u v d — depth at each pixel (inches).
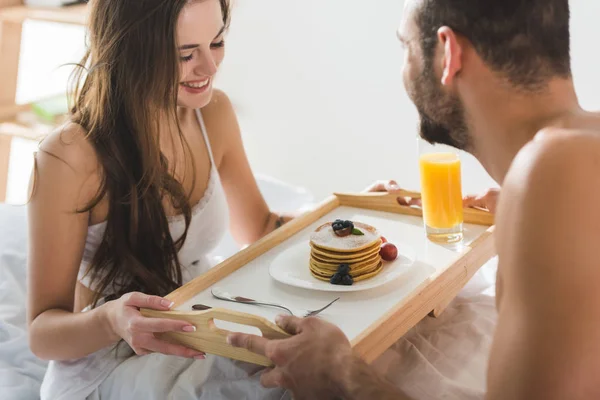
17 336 65.7
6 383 62.0
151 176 57.8
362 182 106.3
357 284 51.0
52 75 113.0
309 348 42.1
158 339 47.9
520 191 34.8
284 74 106.6
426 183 58.1
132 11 55.2
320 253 51.9
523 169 35.1
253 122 111.3
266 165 112.5
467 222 62.4
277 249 58.9
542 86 39.5
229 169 72.5
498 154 41.4
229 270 54.8
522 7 38.8
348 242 52.3
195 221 64.4
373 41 98.6
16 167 122.7
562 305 33.1
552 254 33.3
